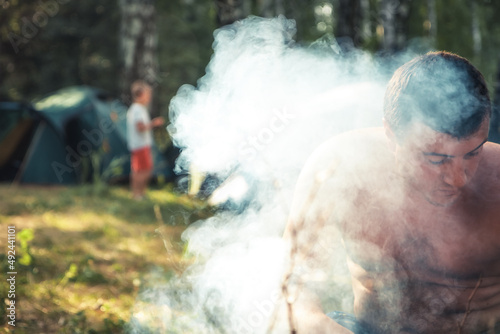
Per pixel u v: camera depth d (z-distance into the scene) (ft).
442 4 28.99
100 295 10.43
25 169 27.22
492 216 4.74
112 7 58.90
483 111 4.23
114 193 24.79
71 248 13.85
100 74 61.36
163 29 59.52
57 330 8.68
